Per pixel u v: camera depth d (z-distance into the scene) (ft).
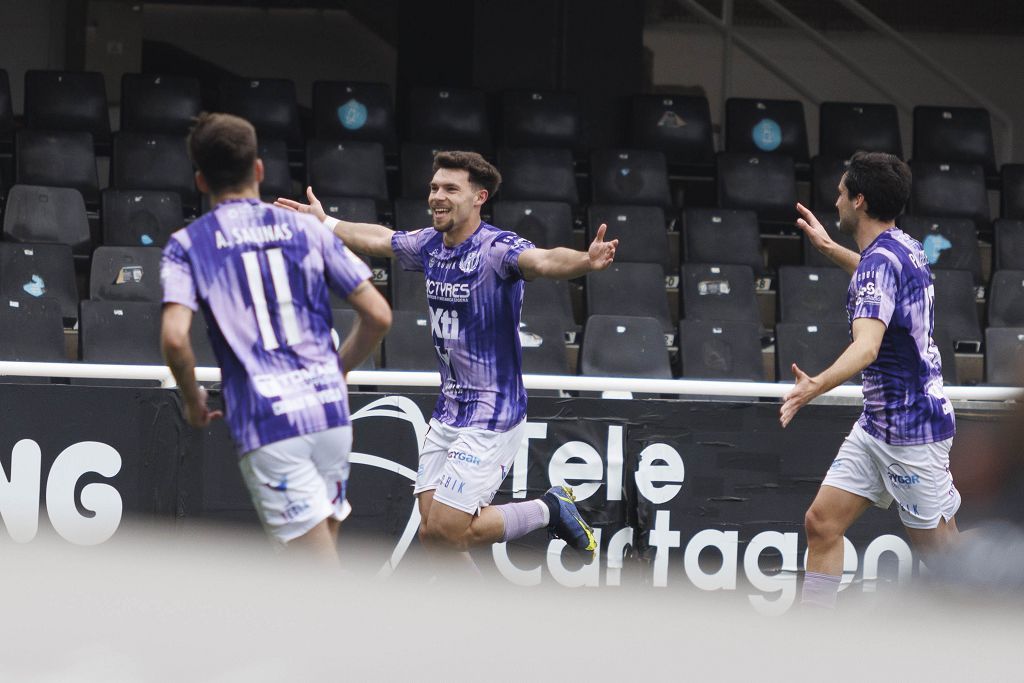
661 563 60.75
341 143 115.65
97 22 147.43
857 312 50.78
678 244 117.70
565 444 60.23
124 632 14.23
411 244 53.36
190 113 122.21
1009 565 23.00
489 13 130.21
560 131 125.70
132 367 57.21
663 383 60.64
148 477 57.26
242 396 37.29
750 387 61.41
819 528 54.08
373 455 59.16
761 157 121.60
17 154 109.50
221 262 37.29
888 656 13.93
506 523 54.13
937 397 52.54
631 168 118.73
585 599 16.72
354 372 59.31
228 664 13.53
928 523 53.16
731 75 150.00
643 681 13.16
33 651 13.98
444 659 13.48
